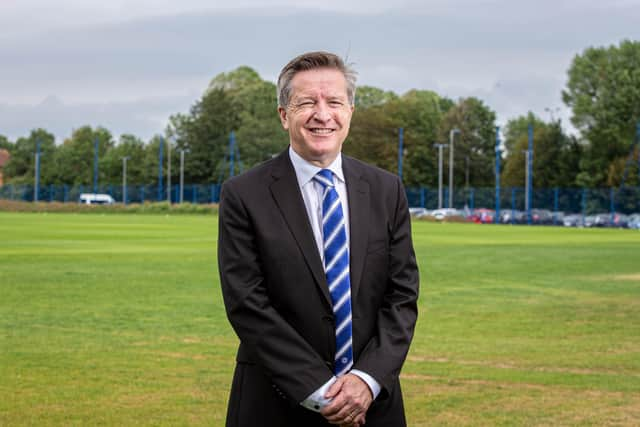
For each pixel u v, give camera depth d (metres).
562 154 88.69
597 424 7.13
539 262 24.06
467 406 7.70
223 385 8.47
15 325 12.03
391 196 3.93
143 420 7.20
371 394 3.57
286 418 3.71
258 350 3.62
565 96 87.88
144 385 8.45
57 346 10.48
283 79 3.87
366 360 3.62
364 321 3.75
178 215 80.69
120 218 66.19
